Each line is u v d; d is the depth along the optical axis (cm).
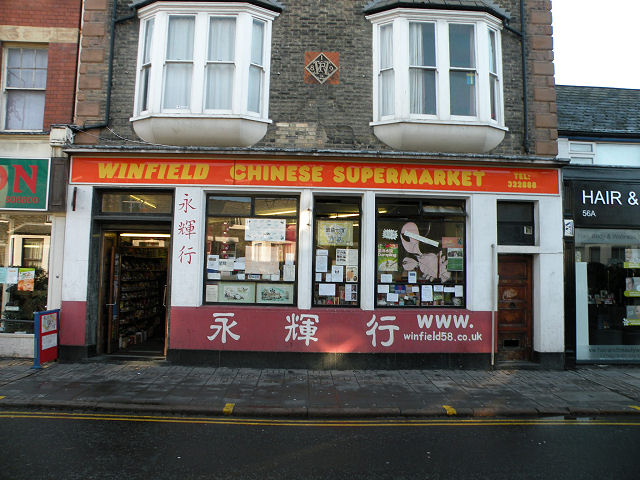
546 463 466
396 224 903
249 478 420
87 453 470
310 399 671
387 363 859
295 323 855
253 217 895
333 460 468
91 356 882
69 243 871
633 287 958
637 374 865
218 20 893
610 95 1104
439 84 893
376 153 861
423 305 892
